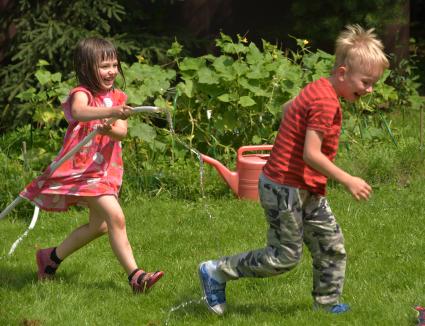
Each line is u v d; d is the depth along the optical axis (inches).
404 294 360.8
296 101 321.7
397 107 845.2
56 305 359.6
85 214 523.5
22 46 743.7
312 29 874.1
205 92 627.8
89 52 369.7
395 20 879.1
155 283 384.5
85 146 373.4
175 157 609.9
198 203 538.6
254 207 527.5
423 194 552.1
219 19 955.3
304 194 323.0
